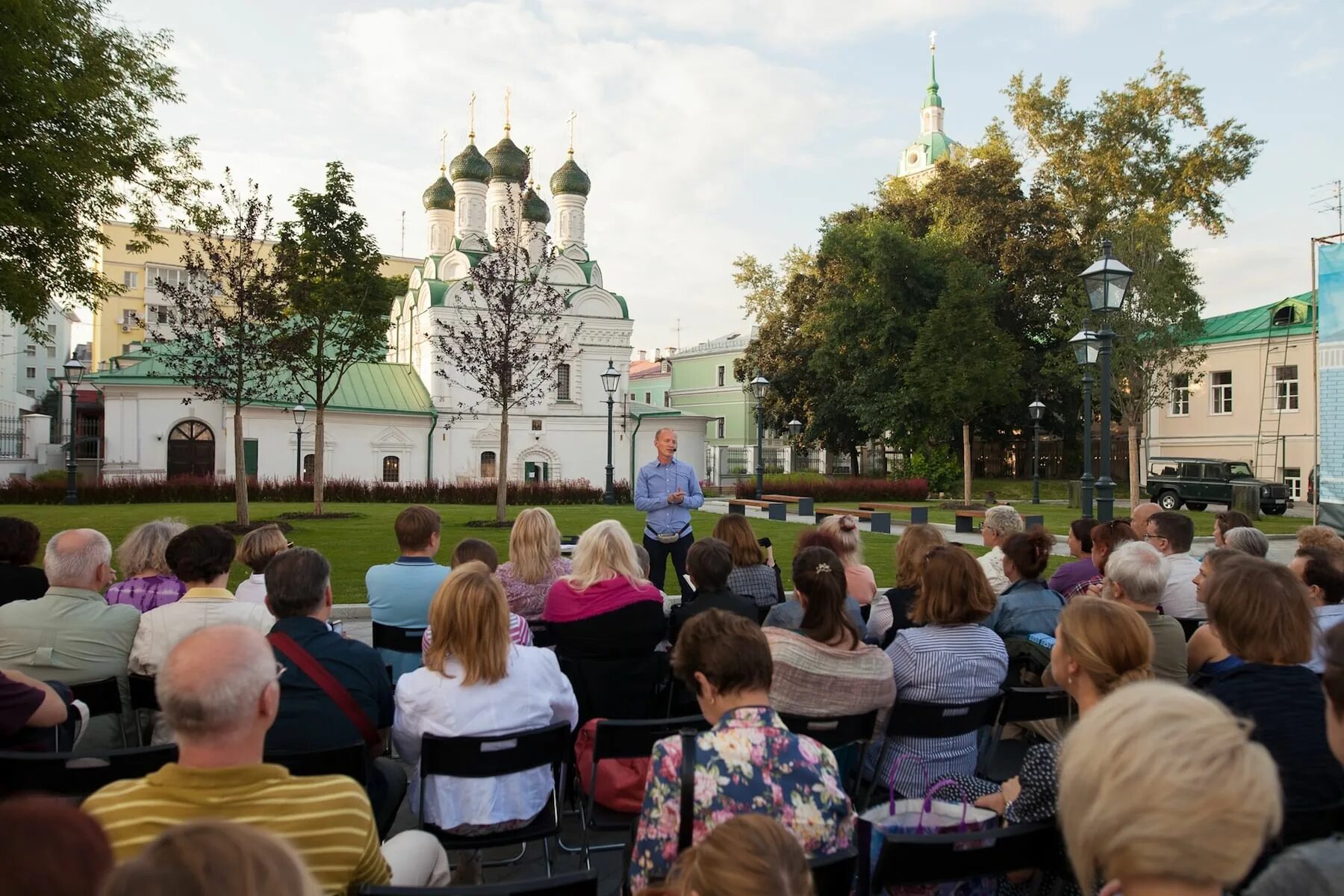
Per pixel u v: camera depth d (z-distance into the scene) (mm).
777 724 2934
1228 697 3340
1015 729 5605
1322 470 19812
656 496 9609
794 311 45062
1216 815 1466
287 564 4008
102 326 69188
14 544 5312
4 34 12867
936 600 4348
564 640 5000
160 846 1412
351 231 20859
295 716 3654
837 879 2768
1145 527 7891
